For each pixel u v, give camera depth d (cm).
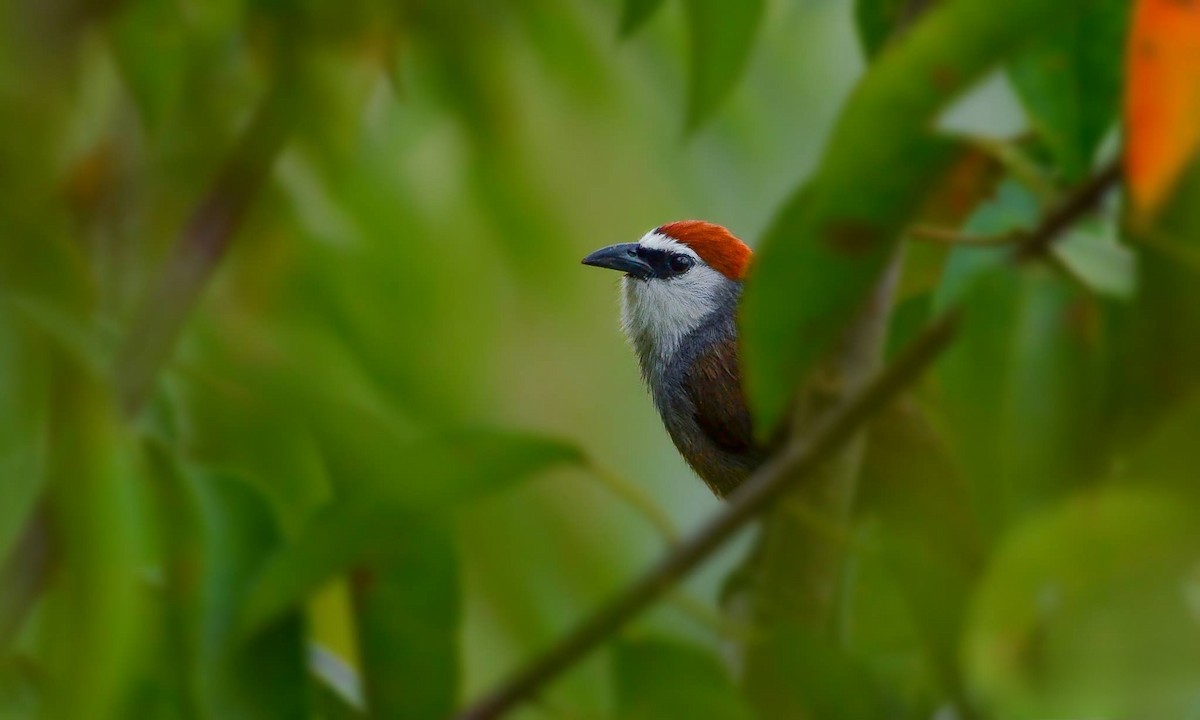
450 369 888
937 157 505
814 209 509
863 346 629
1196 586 443
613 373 1183
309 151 865
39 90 727
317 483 718
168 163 831
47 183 661
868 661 613
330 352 857
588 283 1130
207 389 723
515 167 916
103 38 804
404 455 592
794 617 620
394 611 632
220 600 627
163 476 633
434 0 888
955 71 484
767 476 556
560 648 585
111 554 563
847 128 496
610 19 924
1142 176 441
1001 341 526
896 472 591
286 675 626
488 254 940
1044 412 522
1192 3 430
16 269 605
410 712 635
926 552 574
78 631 558
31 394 569
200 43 834
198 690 616
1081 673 440
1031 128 608
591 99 953
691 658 611
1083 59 532
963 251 577
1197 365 468
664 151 1014
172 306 734
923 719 588
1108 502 447
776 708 604
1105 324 505
